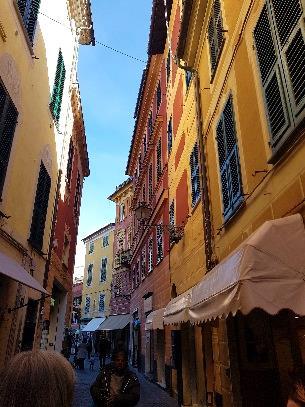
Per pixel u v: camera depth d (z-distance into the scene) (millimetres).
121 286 30031
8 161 7336
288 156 4355
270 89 4840
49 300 12148
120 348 4180
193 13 9547
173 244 12617
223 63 7484
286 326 4996
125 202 33375
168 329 12844
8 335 7895
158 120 17062
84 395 11398
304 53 3922
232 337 5988
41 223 10562
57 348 15352
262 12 5258
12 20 7332
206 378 8062
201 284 5395
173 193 13422
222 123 7250
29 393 1246
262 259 3354
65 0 12484
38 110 9719
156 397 11344
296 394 3141
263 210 5086
